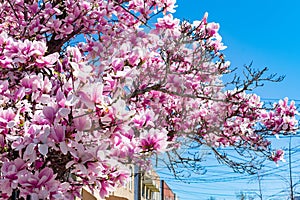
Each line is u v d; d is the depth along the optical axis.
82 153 3.41
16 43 4.09
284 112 8.45
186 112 7.02
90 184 4.29
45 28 6.21
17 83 4.48
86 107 3.46
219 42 6.96
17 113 3.75
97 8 6.64
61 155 3.75
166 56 6.73
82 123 3.38
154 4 6.82
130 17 7.12
